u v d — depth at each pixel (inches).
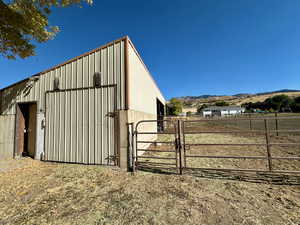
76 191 117.6
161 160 198.2
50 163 190.2
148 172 155.0
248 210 88.2
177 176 142.0
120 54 182.7
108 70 185.2
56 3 195.0
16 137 219.3
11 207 98.4
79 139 189.5
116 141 175.8
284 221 78.3
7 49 205.9
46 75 211.2
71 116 195.5
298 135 351.9
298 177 131.0
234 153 216.8
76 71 197.9
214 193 108.7
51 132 202.1
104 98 183.8
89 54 194.1
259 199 99.2
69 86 199.2
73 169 166.4
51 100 206.1
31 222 84.0
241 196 103.5
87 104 189.9
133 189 118.5
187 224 79.4
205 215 85.6
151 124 340.2
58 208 96.4
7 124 225.8
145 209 93.1
